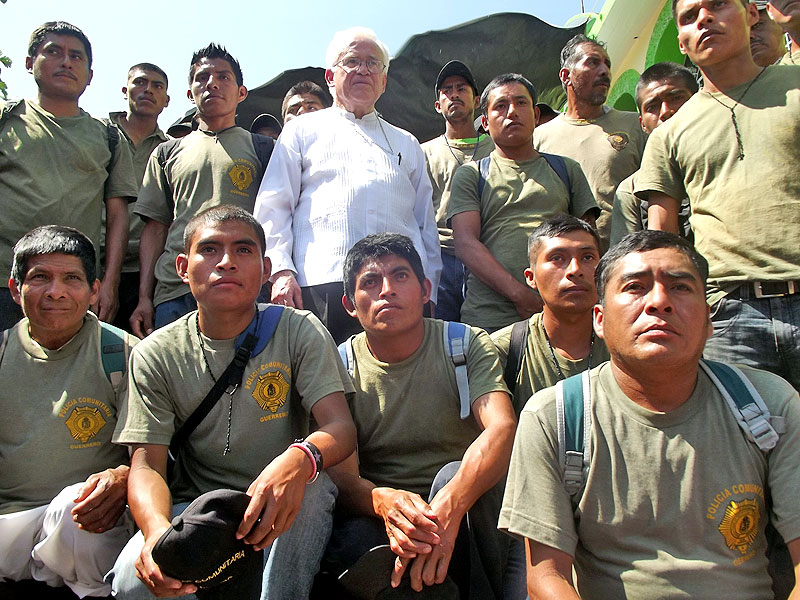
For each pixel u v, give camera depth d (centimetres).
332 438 266
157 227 450
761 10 430
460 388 305
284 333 301
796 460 212
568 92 505
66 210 438
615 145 481
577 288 318
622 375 227
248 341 294
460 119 529
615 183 475
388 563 248
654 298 215
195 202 430
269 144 448
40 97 458
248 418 288
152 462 282
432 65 629
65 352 324
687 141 329
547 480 227
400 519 249
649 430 222
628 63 796
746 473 214
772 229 300
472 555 287
